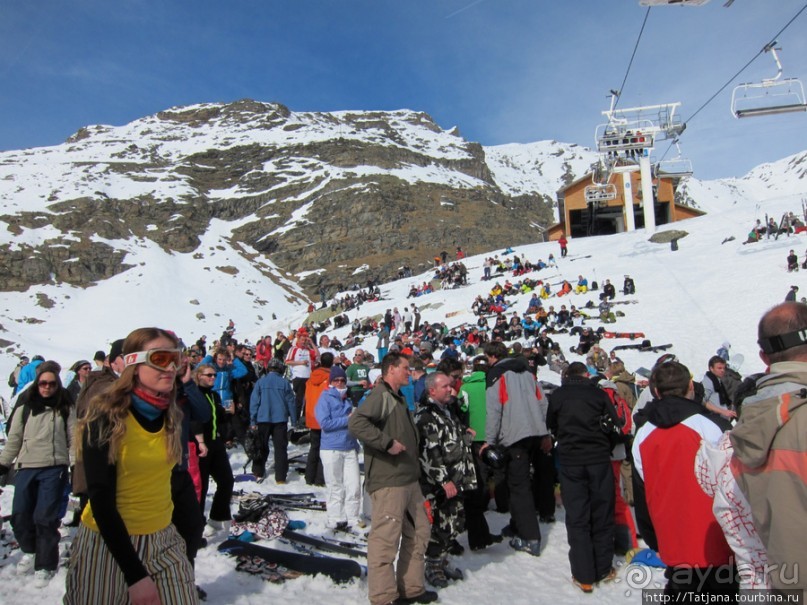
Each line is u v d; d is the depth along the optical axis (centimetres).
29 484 547
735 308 2559
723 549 332
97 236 9075
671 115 4569
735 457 264
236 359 1173
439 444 566
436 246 10612
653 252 4147
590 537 561
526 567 606
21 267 7944
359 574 550
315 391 903
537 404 646
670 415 357
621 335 2520
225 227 11044
